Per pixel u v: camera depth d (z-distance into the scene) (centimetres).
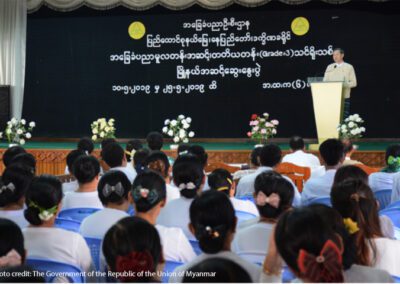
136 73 1302
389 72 1209
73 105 1333
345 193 243
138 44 1297
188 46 1277
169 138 1286
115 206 310
